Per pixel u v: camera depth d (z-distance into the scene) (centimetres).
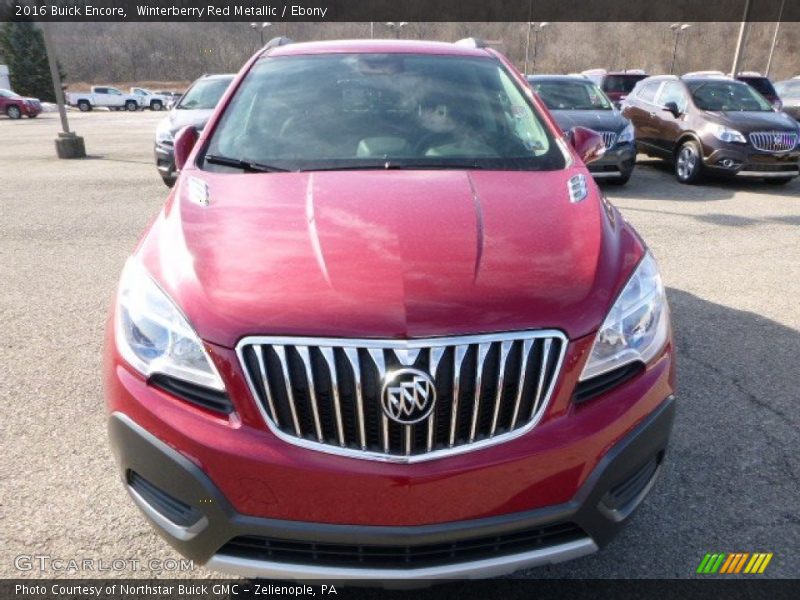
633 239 227
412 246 194
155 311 183
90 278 509
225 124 293
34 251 582
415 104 303
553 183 249
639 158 1288
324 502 168
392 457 166
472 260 188
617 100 1945
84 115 3453
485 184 244
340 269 182
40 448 283
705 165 938
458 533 170
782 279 515
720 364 366
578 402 179
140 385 181
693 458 280
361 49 339
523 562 177
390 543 169
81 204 796
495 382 169
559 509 175
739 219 730
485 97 312
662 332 200
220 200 232
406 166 265
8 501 250
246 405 170
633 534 238
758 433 299
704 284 502
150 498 187
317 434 168
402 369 162
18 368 357
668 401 194
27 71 5559
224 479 170
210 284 182
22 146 1527
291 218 213
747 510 249
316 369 166
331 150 276
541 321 173
